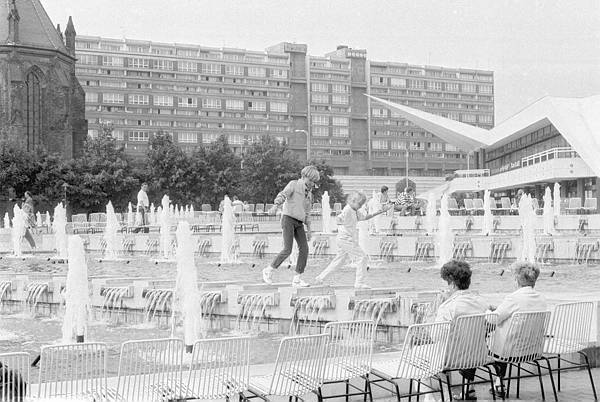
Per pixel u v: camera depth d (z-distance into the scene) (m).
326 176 94.00
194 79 130.00
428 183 145.38
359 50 149.00
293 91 140.88
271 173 89.38
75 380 5.26
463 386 6.76
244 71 134.62
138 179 82.00
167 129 127.38
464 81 161.62
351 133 147.62
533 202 44.09
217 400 5.94
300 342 5.71
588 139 58.06
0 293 13.23
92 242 29.75
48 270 20.69
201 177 85.25
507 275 17.72
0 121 85.25
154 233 32.84
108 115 122.69
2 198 73.50
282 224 11.59
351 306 9.88
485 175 83.81
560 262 21.55
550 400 6.63
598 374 7.63
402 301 9.54
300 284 11.61
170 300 11.32
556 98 66.75
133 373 5.61
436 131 98.31
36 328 11.34
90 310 11.64
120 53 123.56
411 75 155.25
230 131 133.25
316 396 6.73
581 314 7.11
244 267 21.08
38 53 87.06
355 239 11.70
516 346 6.57
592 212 42.75
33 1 91.31
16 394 5.04
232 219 25.28
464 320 6.36
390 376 6.23
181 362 5.47
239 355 5.58
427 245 22.67
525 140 81.12
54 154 77.62
